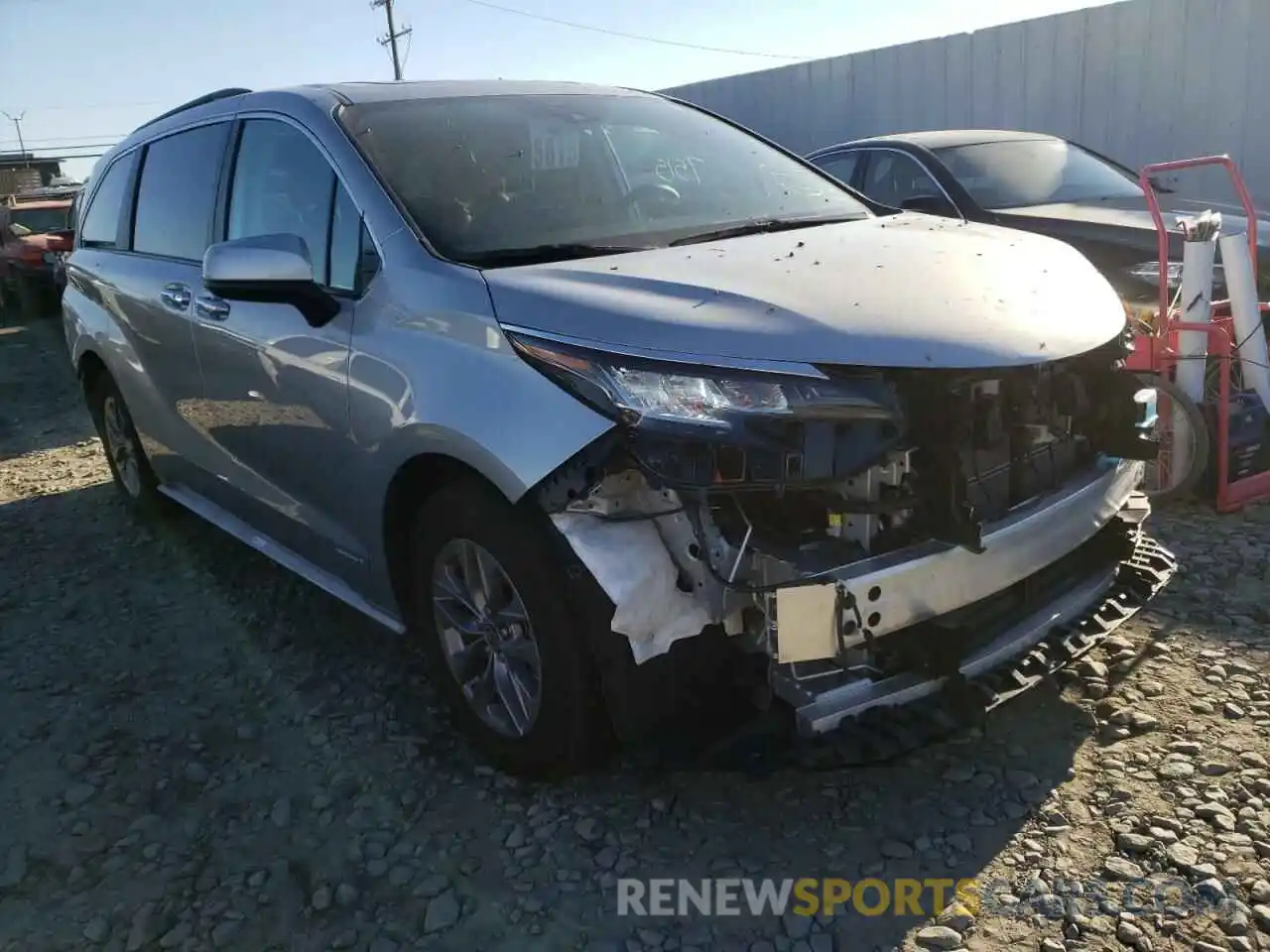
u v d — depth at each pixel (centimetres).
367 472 304
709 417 229
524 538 256
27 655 406
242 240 312
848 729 244
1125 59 870
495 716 296
